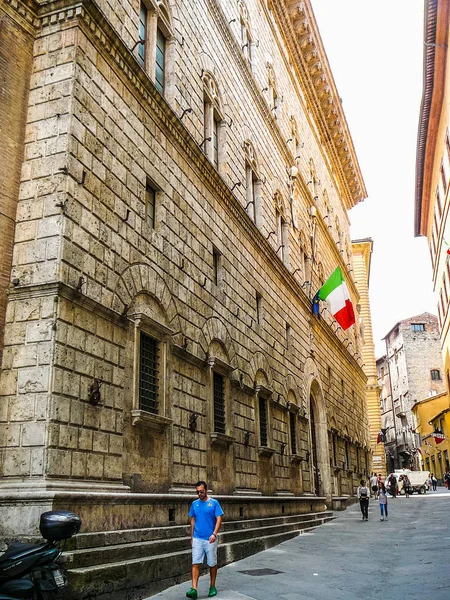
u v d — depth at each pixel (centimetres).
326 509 2858
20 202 1086
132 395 1191
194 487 1423
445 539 1689
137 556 1038
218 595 1020
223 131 2020
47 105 1135
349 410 3994
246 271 2062
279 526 1861
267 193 2491
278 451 2180
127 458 1151
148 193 1423
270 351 2234
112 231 1200
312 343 3011
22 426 954
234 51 2234
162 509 1232
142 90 1405
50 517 764
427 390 8888
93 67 1216
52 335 980
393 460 9938
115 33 1284
